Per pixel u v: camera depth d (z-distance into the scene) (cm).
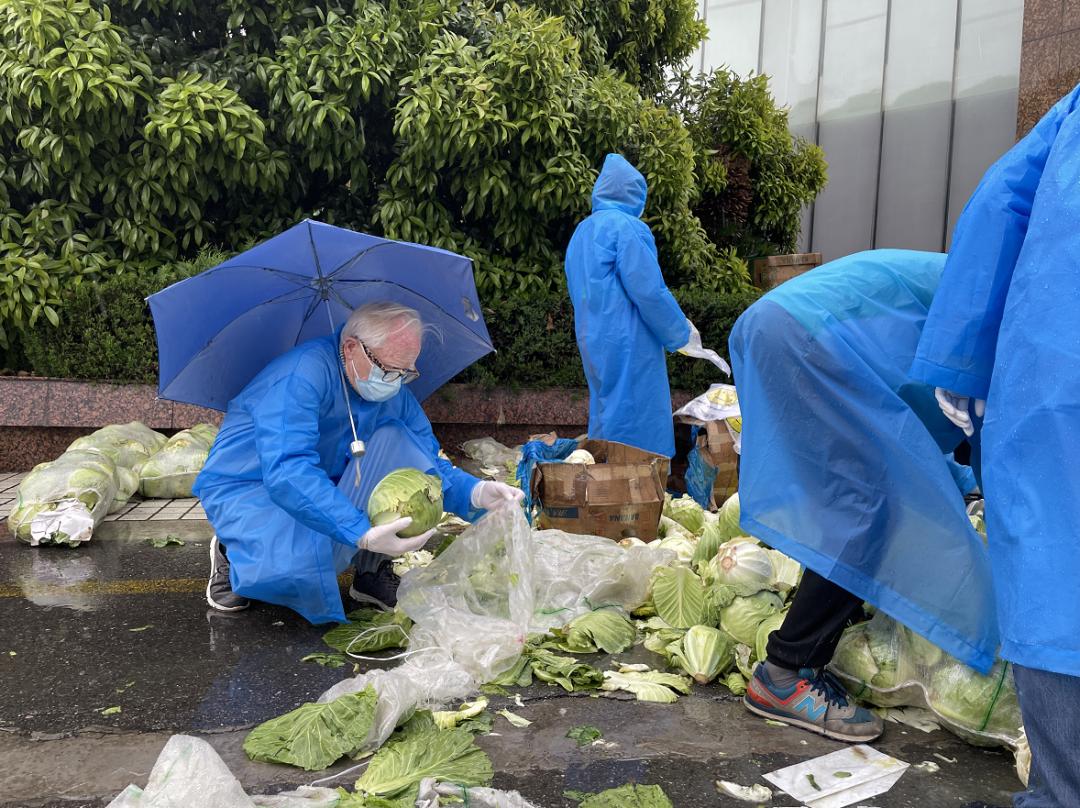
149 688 276
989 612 231
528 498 429
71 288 606
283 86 627
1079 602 154
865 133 1492
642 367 482
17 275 585
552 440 607
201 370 345
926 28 1409
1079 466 157
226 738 244
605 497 397
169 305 313
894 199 1462
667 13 905
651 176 710
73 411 612
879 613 269
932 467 233
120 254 647
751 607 300
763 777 227
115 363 613
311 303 346
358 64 621
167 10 648
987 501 175
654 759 236
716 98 942
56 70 557
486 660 284
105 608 353
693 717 262
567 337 676
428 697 264
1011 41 1314
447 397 669
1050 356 164
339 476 343
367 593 357
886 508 236
